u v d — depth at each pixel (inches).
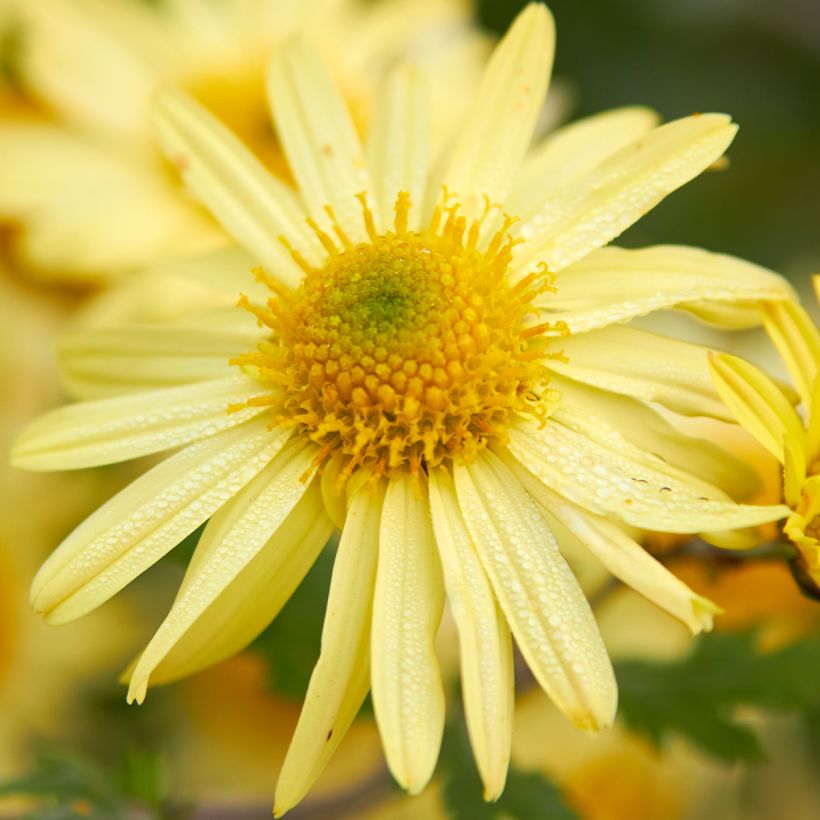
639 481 12.6
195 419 13.0
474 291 13.0
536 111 13.4
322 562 14.2
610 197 13.1
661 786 15.2
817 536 12.6
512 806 13.7
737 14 18.4
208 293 15.3
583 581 14.4
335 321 12.9
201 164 13.5
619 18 18.2
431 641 12.5
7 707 15.6
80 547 12.7
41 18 16.2
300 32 13.7
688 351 12.9
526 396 12.8
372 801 13.9
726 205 18.0
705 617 12.3
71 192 15.9
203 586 12.6
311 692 12.4
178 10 16.6
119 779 13.8
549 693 12.3
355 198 13.4
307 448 12.9
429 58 16.8
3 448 15.6
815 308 17.2
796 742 15.6
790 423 12.6
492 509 12.7
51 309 15.8
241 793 15.4
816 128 18.5
